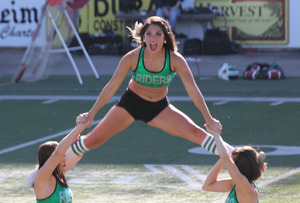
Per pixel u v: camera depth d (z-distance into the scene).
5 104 39.84
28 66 52.41
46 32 52.69
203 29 73.06
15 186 20.67
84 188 20.22
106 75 56.84
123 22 73.38
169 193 19.36
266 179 20.77
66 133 31.25
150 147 27.53
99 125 15.20
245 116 34.16
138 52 14.46
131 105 15.12
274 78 51.22
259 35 72.06
